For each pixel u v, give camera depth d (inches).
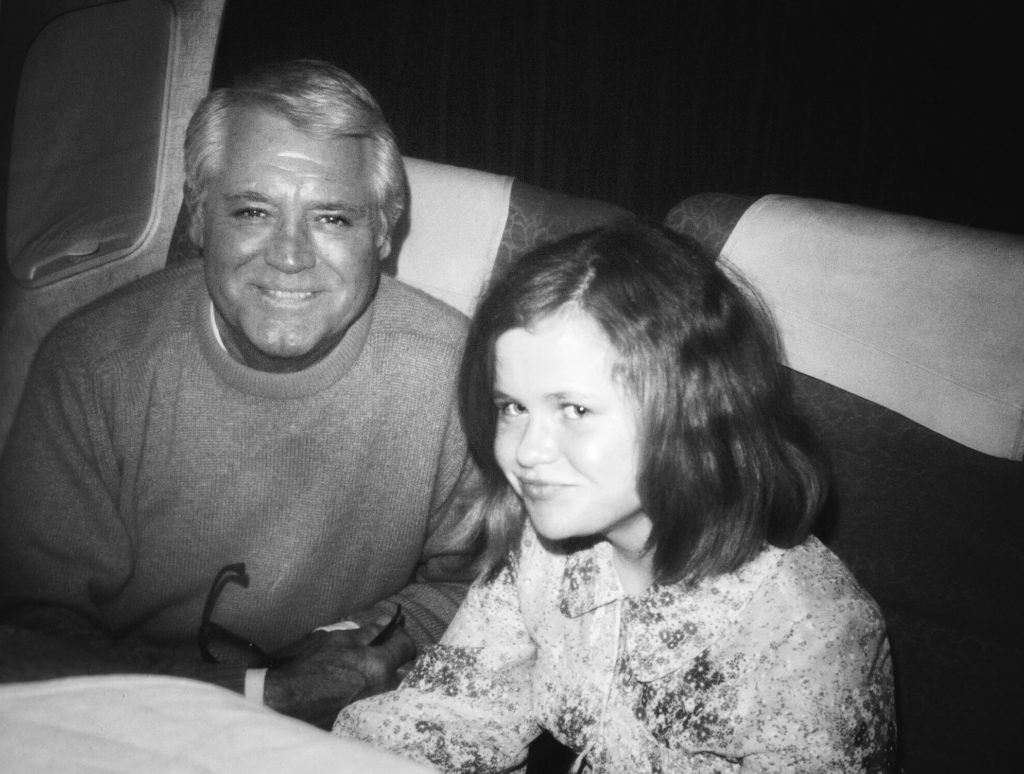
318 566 46.5
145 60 51.1
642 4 132.8
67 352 45.6
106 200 53.4
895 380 41.7
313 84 41.4
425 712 36.6
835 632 32.5
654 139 137.7
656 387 30.1
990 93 143.6
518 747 37.1
